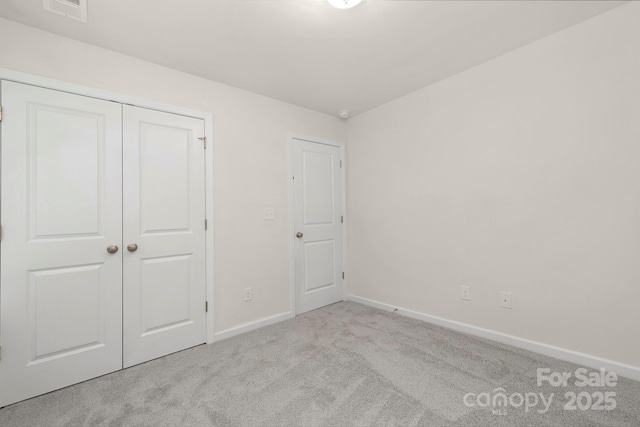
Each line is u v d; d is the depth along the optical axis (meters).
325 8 1.62
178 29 1.78
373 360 1.99
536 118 2.02
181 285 2.23
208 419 1.45
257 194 2.69
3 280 1.61
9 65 1.65
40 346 1.70
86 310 1.84
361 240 3.33
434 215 2.63
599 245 1.79
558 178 1.94
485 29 1.86
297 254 2.99
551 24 1.83
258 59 2.14
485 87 2.27
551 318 1.99
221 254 2.45
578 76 1.85
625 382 1.67
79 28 1.74
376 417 1.44
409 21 1.75
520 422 1.39
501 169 2.20
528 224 2.07
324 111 3.22
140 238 2.05
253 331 2.56
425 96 2.67
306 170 3.11
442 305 2.59
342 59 2.16
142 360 2.04
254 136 2.69
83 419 1.47
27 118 1.69
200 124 2.36
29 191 1.69
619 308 1.73
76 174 1.83
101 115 1.93
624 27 1.68
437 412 1.47
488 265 2.29
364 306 3.21
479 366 1.88
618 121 1.72
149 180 2.10
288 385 1.72
